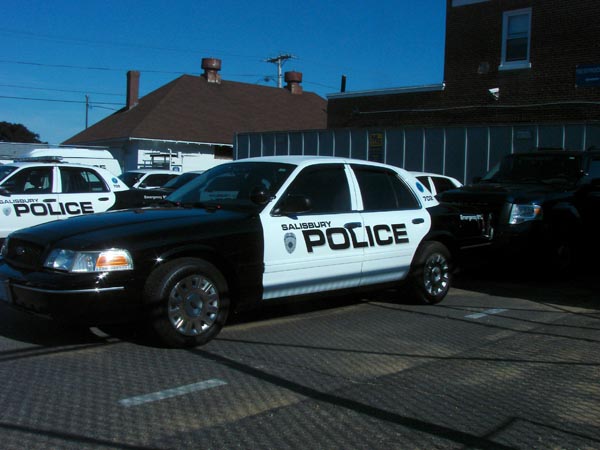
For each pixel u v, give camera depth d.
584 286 9.32
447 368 5.20
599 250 10.43
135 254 5.15
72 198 10.77
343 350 5.67
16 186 10.30
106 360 5.21
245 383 4.72
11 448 3.55
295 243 6.16
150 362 5.17
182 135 30.47
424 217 7.54
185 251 5.41
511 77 19.62
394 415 4.17
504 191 9.34
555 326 6.75
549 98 18.88
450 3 20.86
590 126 13.34
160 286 5.25
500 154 14.70
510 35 19.70
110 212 6.15
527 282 9.66
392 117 22.05
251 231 5.83
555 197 9.52
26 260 5.41
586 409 4.34
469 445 3.74
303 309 7.42
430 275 7.62
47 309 5.02
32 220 10.28
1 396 4.36
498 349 5.80
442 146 15.64
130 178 19.03
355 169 7.05
